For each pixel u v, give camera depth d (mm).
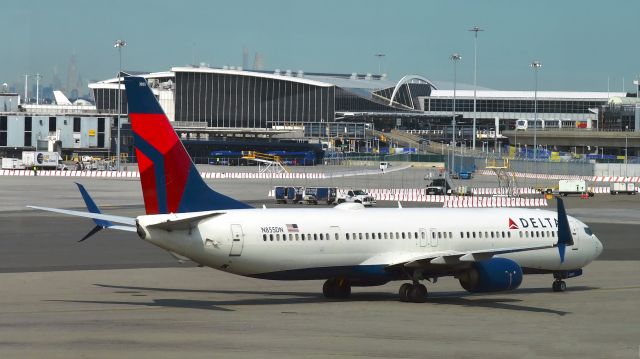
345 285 94188
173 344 66500
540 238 101625
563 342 70500
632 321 81188
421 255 93375
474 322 79562
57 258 126688
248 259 86062
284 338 69688
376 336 71375
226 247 84812
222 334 71000
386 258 92375
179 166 86625
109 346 65312
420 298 92312
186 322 76625
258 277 87938
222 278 108312
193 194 87438
